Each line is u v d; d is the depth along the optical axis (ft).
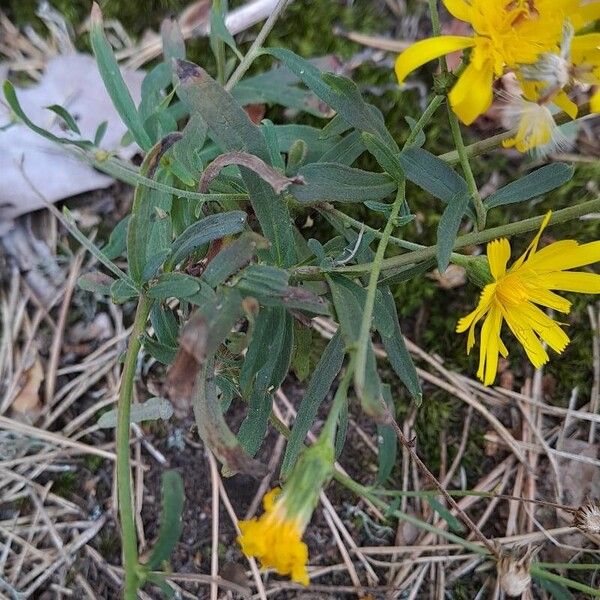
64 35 0.55
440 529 0.46
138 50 0.55
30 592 0.46
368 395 0.27
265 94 0.48
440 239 0.32
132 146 0.52
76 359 0.51
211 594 0.47
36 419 0.49
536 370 0.52
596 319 0.52
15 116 0.38
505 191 0.35
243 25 0.55
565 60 0.28
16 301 0.51
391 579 0.48
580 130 0.55
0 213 0.51
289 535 0.26
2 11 0.55
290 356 0.36
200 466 0.50
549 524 0.49
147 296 0.34
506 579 0.43
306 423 0.35
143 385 0.51
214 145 0.45
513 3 0.29
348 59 0.55
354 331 0.30
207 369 0.32
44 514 0.47
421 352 0.52
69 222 0.35
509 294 0.34
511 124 0.31
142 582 0.27
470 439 0.51
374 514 0.49
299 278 0.35
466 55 0.30
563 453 0.49
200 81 0.33
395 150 0.35
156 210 0.36
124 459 0.30
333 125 0.41
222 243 0.39
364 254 0.39
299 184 0.33
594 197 0.53
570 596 0.44
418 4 0.57
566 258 0.34
